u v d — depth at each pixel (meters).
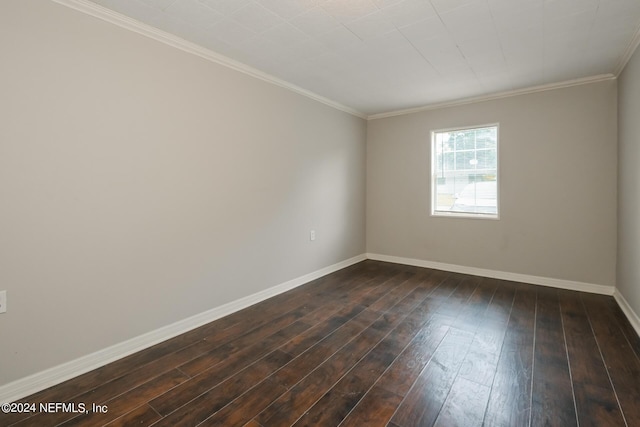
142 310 2.47
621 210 3.30
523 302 3.38
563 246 3.83
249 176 3.31
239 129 3.19
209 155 2.92
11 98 1.84
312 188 4.18
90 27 2.14
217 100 2.97
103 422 1.67
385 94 4.12
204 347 2.47
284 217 3.76
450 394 1.89
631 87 2.91
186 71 2.72
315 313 3.12
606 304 3.31
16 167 1.87
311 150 4.14
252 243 3.36
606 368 2.15
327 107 4.40
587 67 3.27
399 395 1.88
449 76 3.51
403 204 5.00
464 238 4.50
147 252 2.50
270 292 3.59
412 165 4.89
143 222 2.46
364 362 2.24
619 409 1.75
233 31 2.53
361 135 5.16
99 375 2.11
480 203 4.45
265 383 2.00
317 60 3.09
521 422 1.66
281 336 2.64
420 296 3.58
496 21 2.39
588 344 2.47
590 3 2.16
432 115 4.67
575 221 3.75
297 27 2.47
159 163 2.55
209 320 2.95
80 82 2.11
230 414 1.73
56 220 2.03
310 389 1.94
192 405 1.80
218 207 3.01
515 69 3.32
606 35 2.61
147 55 2.45
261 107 3.41
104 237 2.25
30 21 1.90
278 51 2.89
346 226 4.88
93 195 2.19
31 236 1.93
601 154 3.58
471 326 2.81
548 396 1.87
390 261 5.17
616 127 3.49
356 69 3.29
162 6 2.17
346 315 3.07
